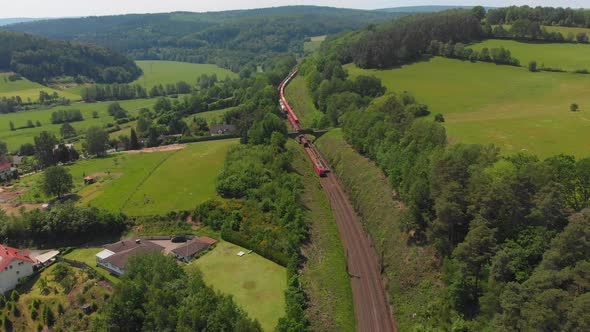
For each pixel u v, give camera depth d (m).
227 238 113.62
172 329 75.19
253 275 97.25
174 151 195.62
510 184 77.25
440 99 196.88
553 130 132.62
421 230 95.75
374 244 108.88
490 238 73.19
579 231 63.47
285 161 150.88
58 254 115.19
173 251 108.25
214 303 79.50
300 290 90.62
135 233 123.38
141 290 82.69
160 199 138.50
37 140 187.75
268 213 121.00
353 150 159.12
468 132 138.12
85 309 90.38
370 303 89.44
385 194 120.44
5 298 97.31
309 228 116.69
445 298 79.00
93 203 138.88
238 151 167.12
